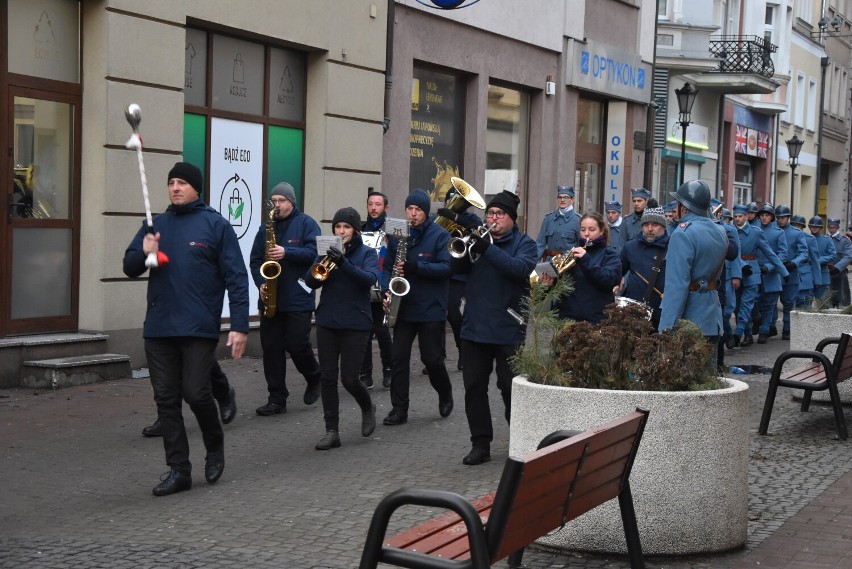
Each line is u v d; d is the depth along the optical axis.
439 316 10.95
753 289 18.98
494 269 9.16
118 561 6.51
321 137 16.83
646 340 6.84
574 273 10.10
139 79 13.51
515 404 7.02
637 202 17.31
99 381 12.78
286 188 11.42
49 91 12.87
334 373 9.90
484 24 21.08
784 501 8.11
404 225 10.69
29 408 11.20
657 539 6.62
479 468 9.12
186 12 14.12
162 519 7.46
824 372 11.41
